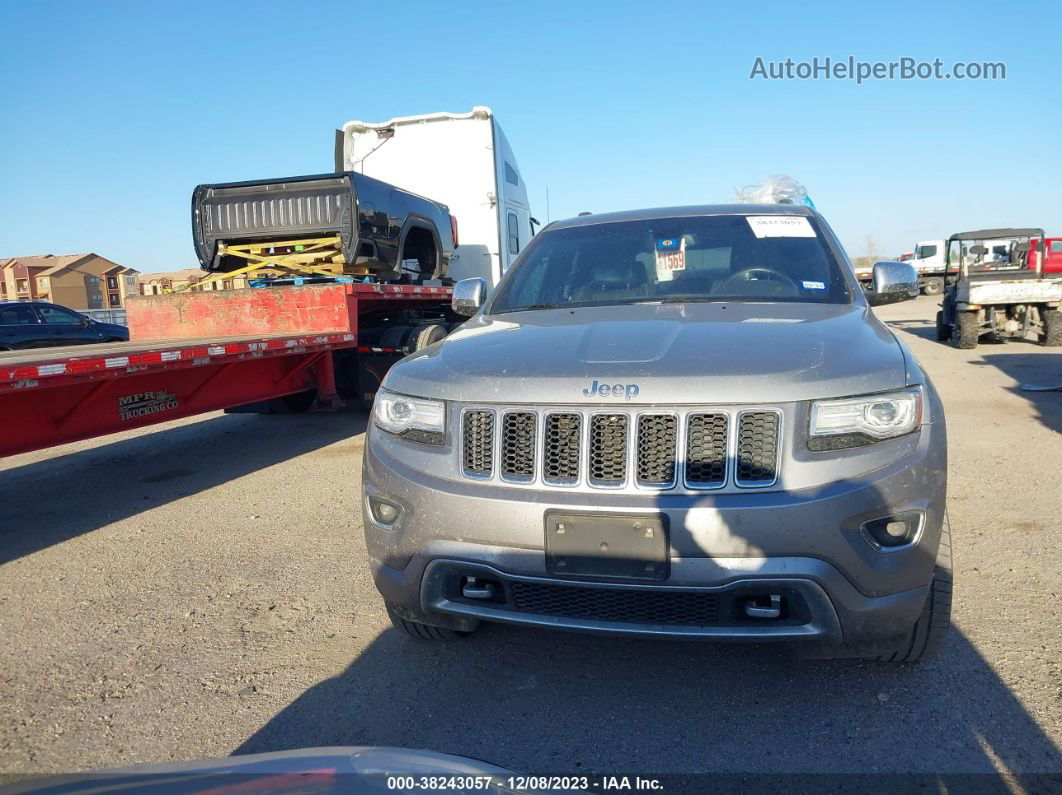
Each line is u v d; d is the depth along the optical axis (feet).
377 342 26.55
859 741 7.75
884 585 7.35
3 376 12.69
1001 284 45.24
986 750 7.53
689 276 11.50
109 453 24.08
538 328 9.91
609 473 7.58
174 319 24.23
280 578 12.89
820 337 8.50
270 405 28.53
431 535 8.04
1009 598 10.99
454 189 33.81
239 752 7.98
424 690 9.10
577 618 7.78
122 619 11.47
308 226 24.82
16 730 8.58
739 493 7.28
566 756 7.68
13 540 15.56
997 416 25.08
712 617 7.41
